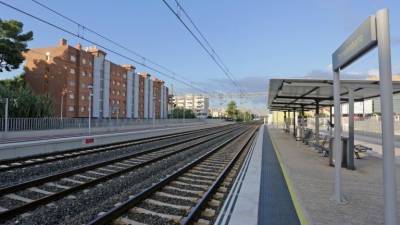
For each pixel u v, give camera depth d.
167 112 103.56
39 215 6.20
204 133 38.50
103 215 5.69
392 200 4.68
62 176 9.86
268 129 53.31
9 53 44.09
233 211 6.23
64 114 59.53
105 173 10.82
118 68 74.56
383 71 4.77
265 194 7.59
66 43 61.25
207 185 9.18
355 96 17.78
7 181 9.43
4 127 25.61
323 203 6.86
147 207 6.81
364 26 5.32
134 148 19.48
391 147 4.70
